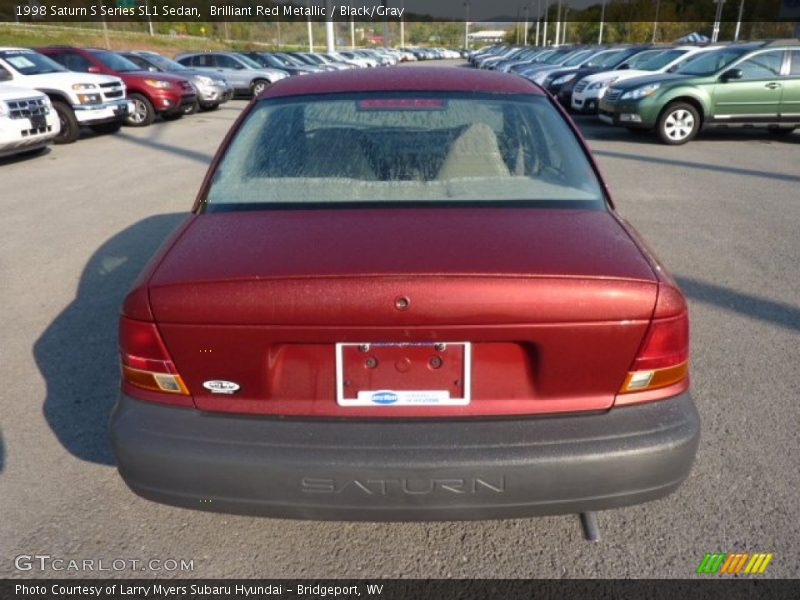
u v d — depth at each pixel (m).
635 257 1.96
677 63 13.43
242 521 2.49
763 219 6.64
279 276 1.82
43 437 2.99
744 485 2.63
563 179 2.44
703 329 4.08
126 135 13.52
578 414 1.91
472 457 1.82
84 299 4.67
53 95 12.02
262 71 21.25
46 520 2.48
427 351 1.85
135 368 1.93
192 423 1.91
